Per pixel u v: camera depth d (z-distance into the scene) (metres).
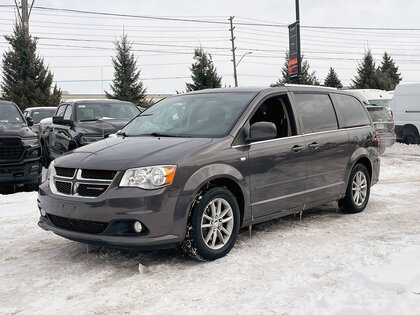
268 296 3.35
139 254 4.53
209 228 4.25
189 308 3.21
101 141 5.03
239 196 4.59
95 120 10.77
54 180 4.41
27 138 8.59
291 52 19.97
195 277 3.83
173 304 3.29
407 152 15.70
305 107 5.57
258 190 4.70
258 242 4.82
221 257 4.31
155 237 3.90
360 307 3.02
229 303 3.26
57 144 11.47
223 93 5.34
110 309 3.26
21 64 35.19
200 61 39.25
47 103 35.38
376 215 6.18
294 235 5.10
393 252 4.27
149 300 3.38
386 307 2.97
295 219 5.95
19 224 5.96
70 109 11.26
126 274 3.97
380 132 13.62
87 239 4.04
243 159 4.53
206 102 5.24
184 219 4.01
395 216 6.10
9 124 9.15
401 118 17.44
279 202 4.97
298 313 3.02
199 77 39.06
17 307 3.36
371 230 5.30
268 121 5.03
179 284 3.68
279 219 5.94
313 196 5.46
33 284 3.81
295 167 5.14
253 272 3.89
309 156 5.34
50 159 12.55
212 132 4.68
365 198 6.44
